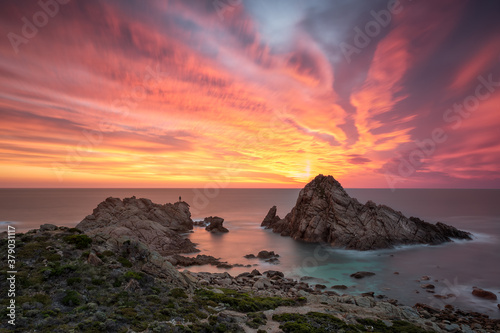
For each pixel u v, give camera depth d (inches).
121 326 718.5
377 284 2005.4
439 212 6525.6
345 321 1032.8
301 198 4001.0
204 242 3408.0
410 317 1266.0
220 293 1185.4
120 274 1010.7
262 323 902.4
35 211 6067.9
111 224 3280.0
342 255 2827.3
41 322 676.7
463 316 1488.7
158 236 3002.0
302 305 1205.1
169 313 840.3
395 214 3560.5
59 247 1090.7
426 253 2906.0
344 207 3535.9
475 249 3080.7
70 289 866.1
